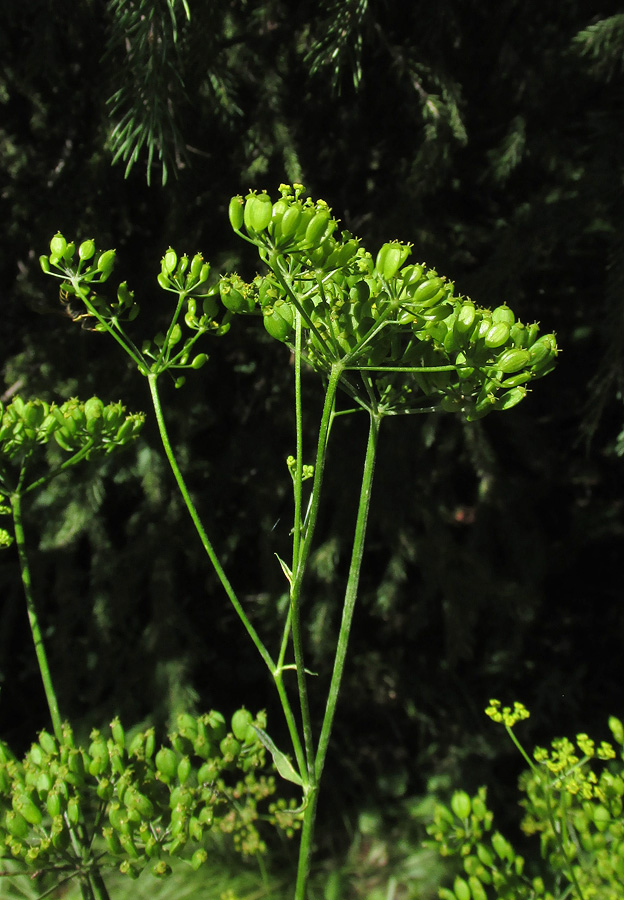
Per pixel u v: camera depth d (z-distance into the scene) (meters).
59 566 0.87
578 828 0.46
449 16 0.71
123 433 0.46
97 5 0.66
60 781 0.43
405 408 0.42
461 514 0.94
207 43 0.56
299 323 0.40
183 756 0.44
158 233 0.81
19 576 0.87
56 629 0.88
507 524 0.92
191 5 0.54
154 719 0.83
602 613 1.09
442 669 0.99
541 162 0.79
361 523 0.41
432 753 0.96
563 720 1.00
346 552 0.87
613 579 1.11
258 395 0.88
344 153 0.81
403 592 0.93
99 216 0.73
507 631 0.98
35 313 0.83
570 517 1.06
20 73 0.72
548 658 1.05
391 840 0.88
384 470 0.83
